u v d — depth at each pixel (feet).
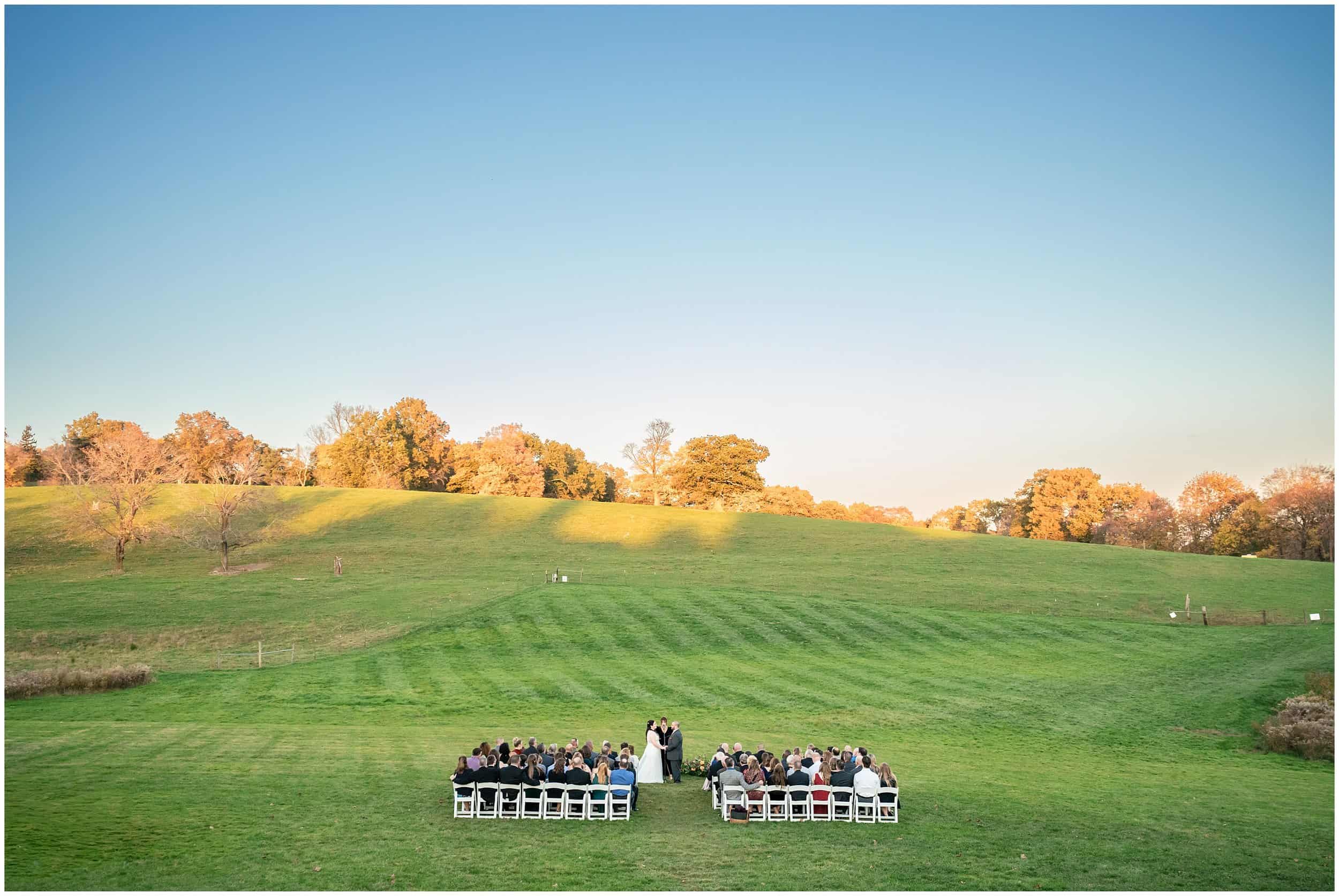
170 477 266.36
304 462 478.18
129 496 254.88
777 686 131.23
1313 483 312.50
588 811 62.34
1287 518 318.45
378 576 239.71
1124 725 113.39
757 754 70.95
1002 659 149.28
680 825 61.57
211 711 111.45
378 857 51.55
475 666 142.20
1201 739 107.76
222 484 295.48
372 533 304.30
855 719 114.21
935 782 79.36
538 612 178.60
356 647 163.43
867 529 328.90
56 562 259.60
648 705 120.16
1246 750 103.14
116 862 49.16
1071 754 99.91
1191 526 362.94
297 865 49.70
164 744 83.71
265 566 257.14
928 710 119.34
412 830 57.41
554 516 336.29
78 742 83.61
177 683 128.98
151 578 238.48
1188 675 138.31
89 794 63.16
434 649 153.48
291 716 110.11
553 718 112.16
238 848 52.39
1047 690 129.70
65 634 177.68
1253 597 216.95
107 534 253.24
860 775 64.34
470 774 62.18
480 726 105.70
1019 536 416.46
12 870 47.52
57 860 49.19
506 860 51.93
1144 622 178.50
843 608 185.37
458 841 55.36
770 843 57.21
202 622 187.52
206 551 276.00
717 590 203.21
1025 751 100.58
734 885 48.60
